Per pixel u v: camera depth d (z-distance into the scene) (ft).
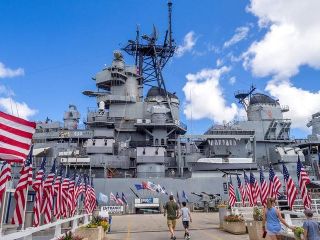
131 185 130.93
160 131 150.61
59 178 44.32
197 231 57.00
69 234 35.96
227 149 150.61
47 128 151.94
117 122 153.28
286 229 38.83
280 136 167.94
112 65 165.89
